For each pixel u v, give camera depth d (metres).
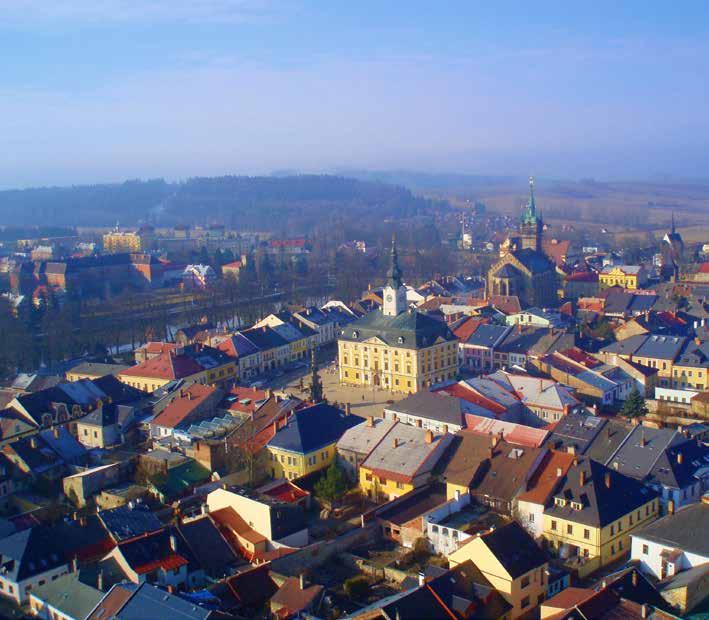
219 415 189.75
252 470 162.38
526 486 135.50
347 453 162.50
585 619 90.81
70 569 125.31
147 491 154.50
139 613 102.88
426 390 194.38
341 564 127.12
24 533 127.62
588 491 128.12
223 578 119.94
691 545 110.88
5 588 123.00
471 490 139.12
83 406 198.88
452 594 102.81
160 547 122.50
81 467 171.00
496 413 185.00
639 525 131.00
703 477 145.25
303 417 168.38
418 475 146.88
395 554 129.38
